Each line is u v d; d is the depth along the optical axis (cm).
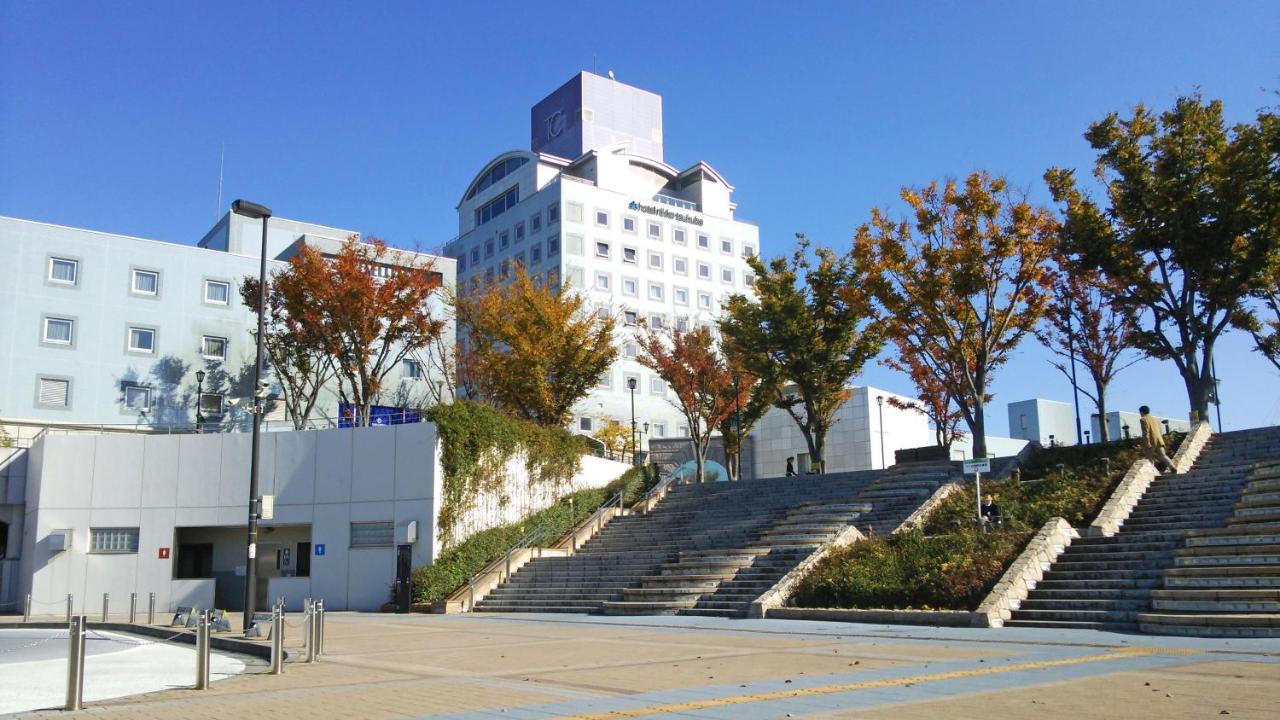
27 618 2870
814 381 4100
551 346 4434
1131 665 1230
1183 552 1916
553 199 7662
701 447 5241
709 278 8225
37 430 4034
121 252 4384
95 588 3297
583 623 2281
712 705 973
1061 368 4116
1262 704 908
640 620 2314
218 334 4547
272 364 4500
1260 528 1916
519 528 3453
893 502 2977
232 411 4488
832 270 4056
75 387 4169
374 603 3159
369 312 3888
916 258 3238
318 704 1021
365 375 3953
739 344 4256
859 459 6172
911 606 2050
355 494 3253
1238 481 2345
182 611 2308
